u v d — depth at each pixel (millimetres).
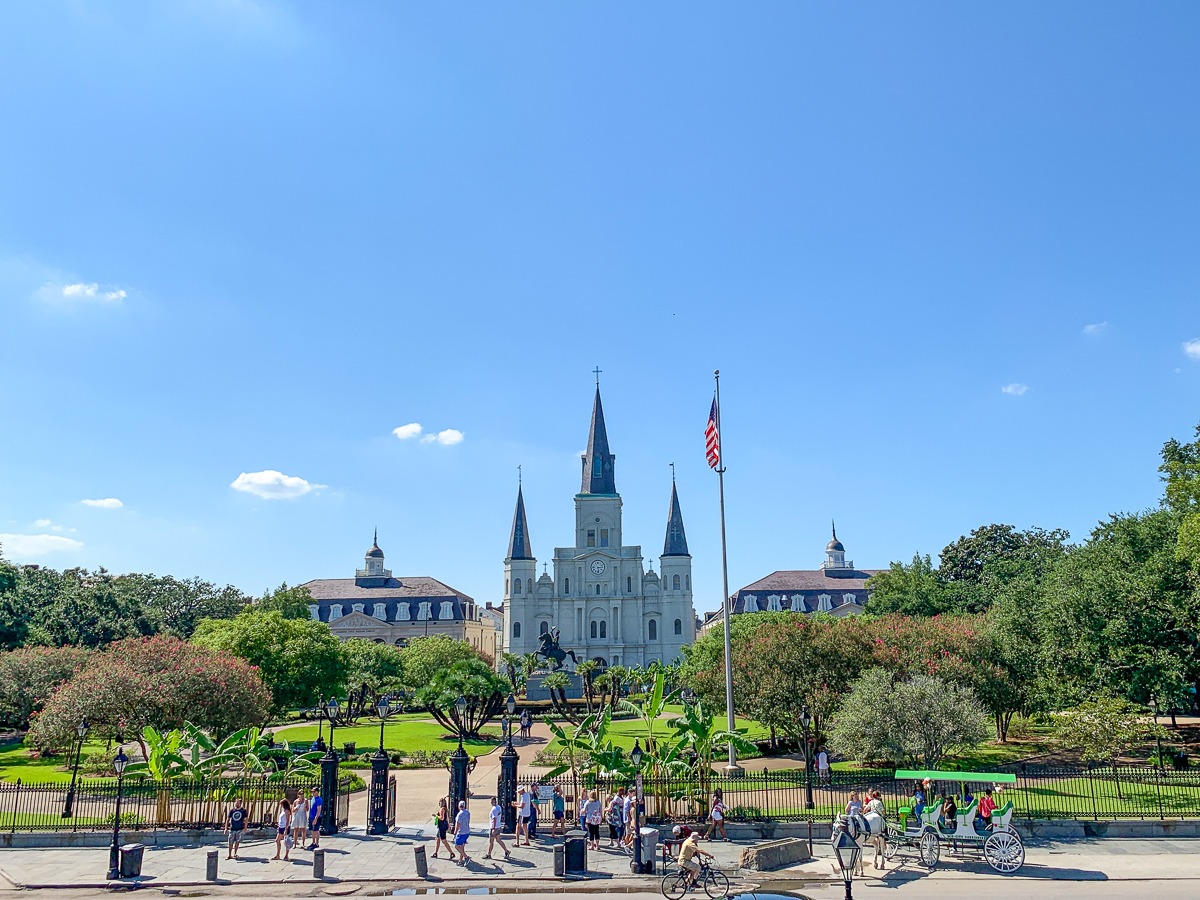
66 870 26141
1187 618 38531
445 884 24203
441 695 58312
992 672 43938
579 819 30641
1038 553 80500
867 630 47375
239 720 43969
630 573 143625
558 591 143250
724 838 29000
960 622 50969
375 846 28703
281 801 28812
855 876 24094
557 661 114438
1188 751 45156
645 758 31047
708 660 70125
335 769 31250
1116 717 35250
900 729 33906
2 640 68375
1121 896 21562
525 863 26328
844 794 34344
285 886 24281
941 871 24672
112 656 45938
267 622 64875
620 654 139000
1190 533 37344
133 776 39719
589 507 146750
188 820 31359
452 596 155250
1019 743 52781
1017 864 24484
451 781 32031
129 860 25391
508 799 30875
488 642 173625
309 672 63375
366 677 81938
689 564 143625
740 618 87500
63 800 34531
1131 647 39062
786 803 32688
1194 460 45438
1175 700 38281
